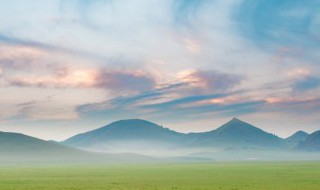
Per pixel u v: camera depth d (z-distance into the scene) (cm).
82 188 9650
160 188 9519
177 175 15100
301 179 11925
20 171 19788
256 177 13125
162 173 16812
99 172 18212
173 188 9494
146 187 9819
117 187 9869
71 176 15088
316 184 10138
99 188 9612
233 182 11138
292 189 8931
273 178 12512
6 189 9512
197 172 17262
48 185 10638
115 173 17188
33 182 11869
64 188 9681
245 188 9300
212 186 9938
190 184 10638
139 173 17012
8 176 15325
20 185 10706
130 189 9319
